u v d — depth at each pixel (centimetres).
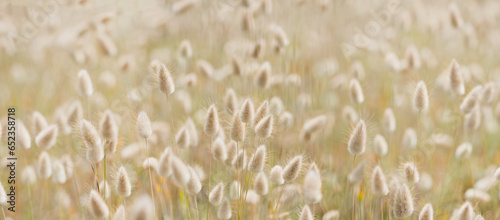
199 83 166
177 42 184
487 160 153
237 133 127
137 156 143
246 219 136
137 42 200
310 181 124
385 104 165
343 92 163
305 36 178
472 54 185
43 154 132
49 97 169
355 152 129
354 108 160
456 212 132
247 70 153
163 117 159
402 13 195
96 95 159
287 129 149
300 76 159
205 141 148
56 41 171
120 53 189
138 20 207
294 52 157
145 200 112
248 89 148
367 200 139
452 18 162
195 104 159
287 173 127
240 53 163
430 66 177
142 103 155
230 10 179
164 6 187
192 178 126
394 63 160
